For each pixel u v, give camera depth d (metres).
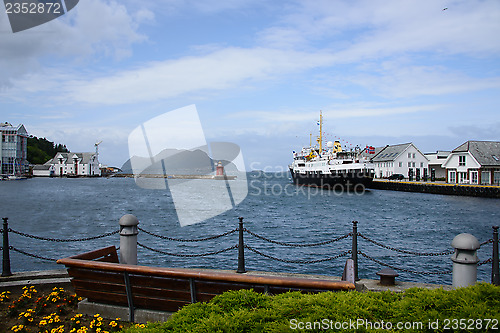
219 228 29.78
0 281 7.81
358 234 8.66
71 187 99.31
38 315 6.25
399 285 7.57
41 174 173.12
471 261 6.36
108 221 34.47
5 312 6.45
